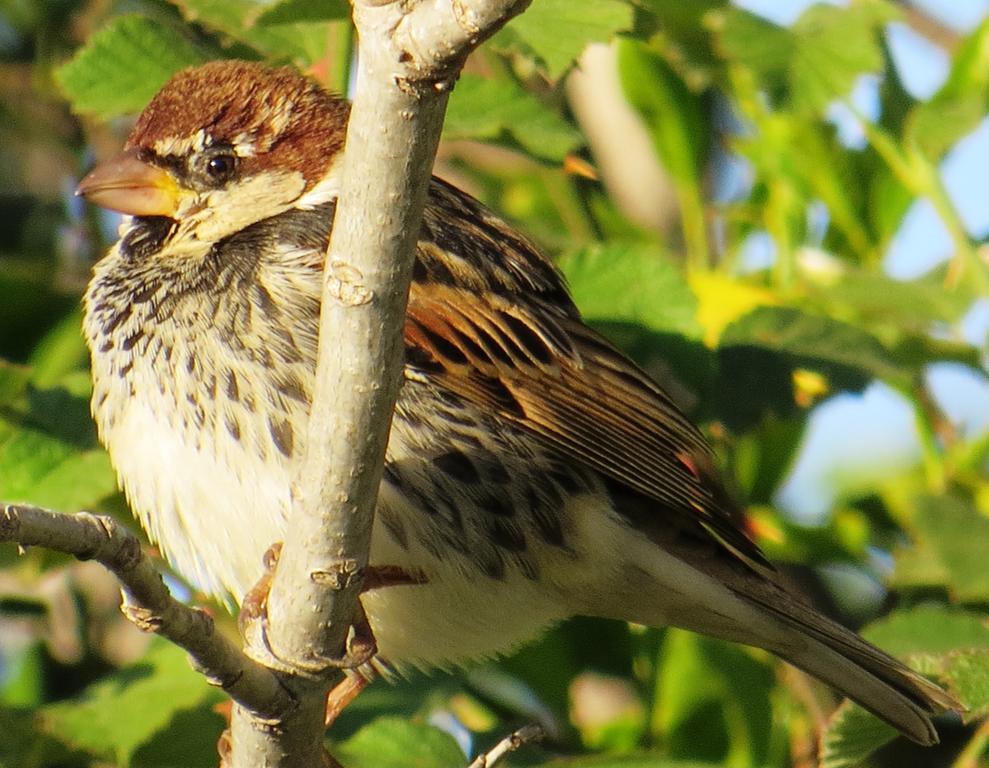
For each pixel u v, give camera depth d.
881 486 11.09
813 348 9.95
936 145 10.35
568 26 8.84
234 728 7.15
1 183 12.88
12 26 12.55
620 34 9.54
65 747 8.91
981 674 8.45
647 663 10.32
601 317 9.95
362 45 5.75
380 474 6.55
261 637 6.93
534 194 11.84
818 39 9.87
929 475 10.80
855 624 11.29
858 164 11.19
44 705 9.41
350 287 6.14
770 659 10.41
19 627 12.05
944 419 10.95
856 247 11.30
